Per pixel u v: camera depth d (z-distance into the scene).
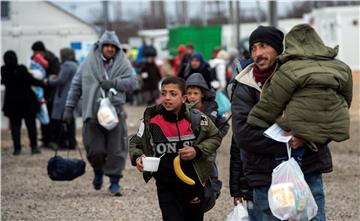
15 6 22.81
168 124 6.60
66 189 12.02
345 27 43.03
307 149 5.86
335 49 5.80
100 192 11.58
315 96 5.55
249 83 5.93
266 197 5.94
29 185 12.56
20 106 16.34
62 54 16.41
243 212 6.22
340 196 10.75
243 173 6.33
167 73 30.48
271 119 5.73
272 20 26.03
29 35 22.86
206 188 6.78
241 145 5.91
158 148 6.61
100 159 10.92
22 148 17.89
